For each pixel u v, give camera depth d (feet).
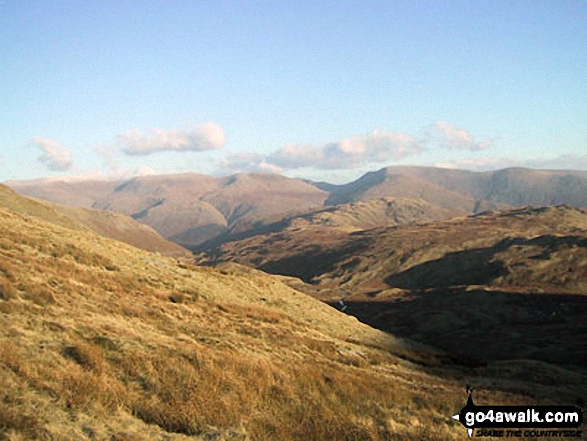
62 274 88.17
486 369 152.05
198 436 39.09
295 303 178.19
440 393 77.61
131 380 46.60
